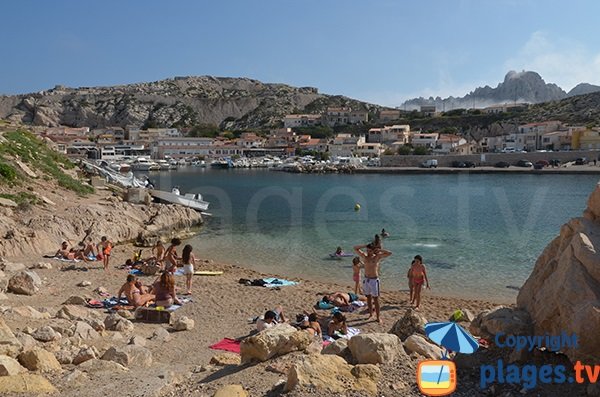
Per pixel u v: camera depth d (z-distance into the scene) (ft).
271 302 60.90
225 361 34.42
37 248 85.30
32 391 25.25
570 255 27.73
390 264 88.69
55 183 138.41
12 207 99.09
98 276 71.72
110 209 121.08
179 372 32.14
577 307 25.64
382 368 28.19
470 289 72.28
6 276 61.67
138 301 55.01
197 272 78.43
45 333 36.96
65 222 99.50
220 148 567.59
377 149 528.63
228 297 62.85
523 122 576.20
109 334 43.09
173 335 46.24
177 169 479.82
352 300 61.21
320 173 421.59
